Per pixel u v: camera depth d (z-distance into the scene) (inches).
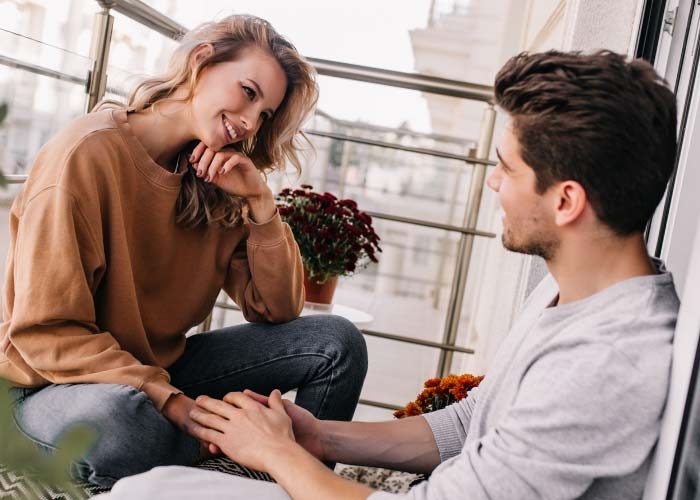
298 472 40.3
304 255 91.8
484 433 42.2
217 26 56.9
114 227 53.0
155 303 59.6
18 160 63.1
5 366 50.0
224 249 64.2
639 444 33.8
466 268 115.9
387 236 192.7
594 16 83.3
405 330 181.5
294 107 61.9
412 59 278.4
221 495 35.8
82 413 45.6
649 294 36.0
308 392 62.2
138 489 34.5
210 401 47.5
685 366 31.6
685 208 53.9
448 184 159.5
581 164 35.9
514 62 38.9
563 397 33.9
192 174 59.2
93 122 53.6
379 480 55.8
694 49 62.9
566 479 33.7
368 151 151.7
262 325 65.4
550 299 43.6
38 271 48.6
